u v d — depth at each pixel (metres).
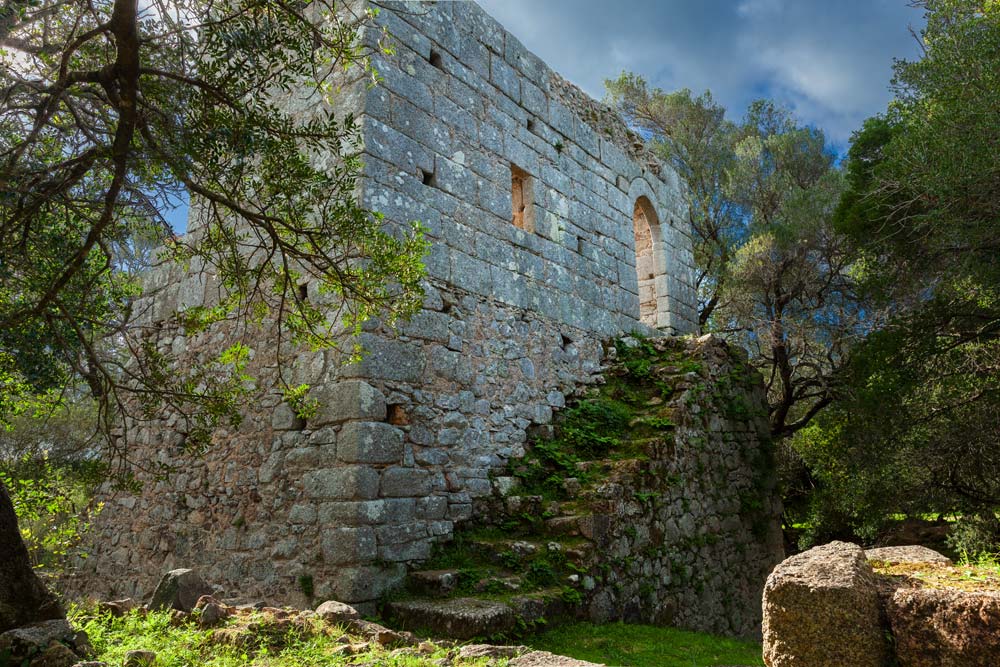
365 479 5.94
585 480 7.33
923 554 3.41
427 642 4.11
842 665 2.49
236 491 6.90
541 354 8.62
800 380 14.24
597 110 11.20
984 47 7.93
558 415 8.63
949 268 9.65
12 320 4.46
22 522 8.63
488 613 5.19
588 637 5.71
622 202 11.20
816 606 2.55
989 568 3.17
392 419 6.43
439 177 7.56
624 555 6.91
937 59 8.45
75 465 8.97
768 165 16.77
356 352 5.57
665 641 5.91
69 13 4.54
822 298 13.98
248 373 7.24
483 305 7.83
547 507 7.04
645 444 7.91
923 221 8.78
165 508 7.61
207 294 8.14
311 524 6.10
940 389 11.11
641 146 12.29
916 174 8.57
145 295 9.05
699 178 16.97
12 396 7.16
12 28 4.03
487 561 6.50
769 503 10.04
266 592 6.22
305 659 3.68
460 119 8.05
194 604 4.72
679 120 17.66
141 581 7.55
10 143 4.23
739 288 14.66
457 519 6.80
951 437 10.89
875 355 10.78
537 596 5.78
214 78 4.30
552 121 9.83
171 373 5.78
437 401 6.91
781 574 2.69
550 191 9.47
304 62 4.59
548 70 10.03
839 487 13.10
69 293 5.52
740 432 9.98
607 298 10.28
